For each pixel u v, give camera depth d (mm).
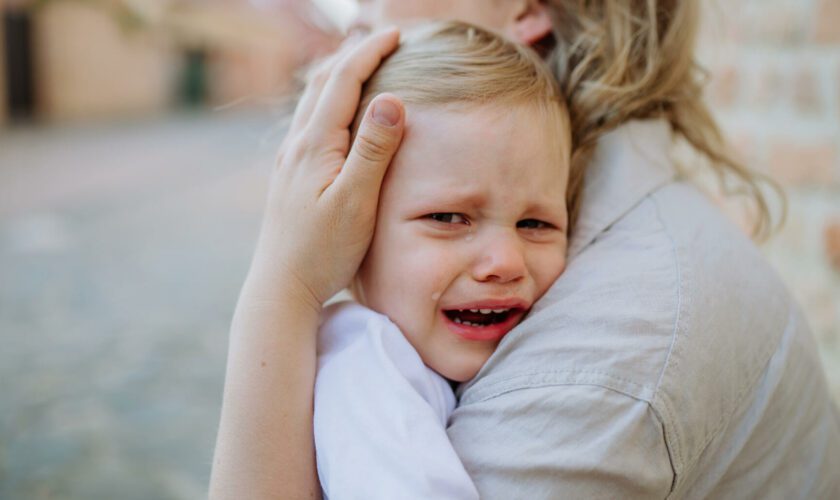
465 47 864
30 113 15250
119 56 17344
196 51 20656
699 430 731
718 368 744
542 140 837
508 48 896
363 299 899
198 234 6434
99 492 2400
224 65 21812
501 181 807
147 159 11000
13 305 4340
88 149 11672
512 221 820
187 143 13078
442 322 823
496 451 714
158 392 3158
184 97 20719
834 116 1757
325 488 770
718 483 767
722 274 786
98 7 16188
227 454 783
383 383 763
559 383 717
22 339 3781
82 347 3676
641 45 965
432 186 802
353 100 865
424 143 808
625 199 873
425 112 815
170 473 2520
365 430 740
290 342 807
